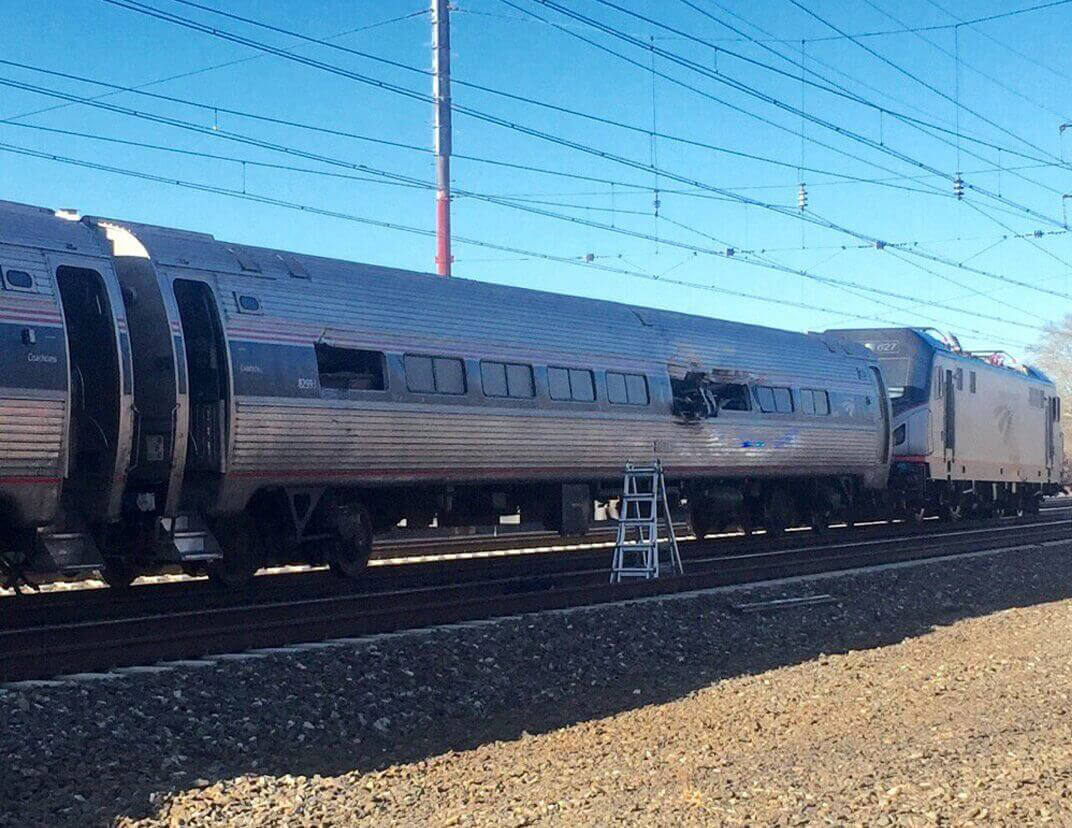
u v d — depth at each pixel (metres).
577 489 18.52
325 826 6.79
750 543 21.52
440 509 16.95
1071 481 52.09
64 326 11.97
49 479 11.77
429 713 9.91
